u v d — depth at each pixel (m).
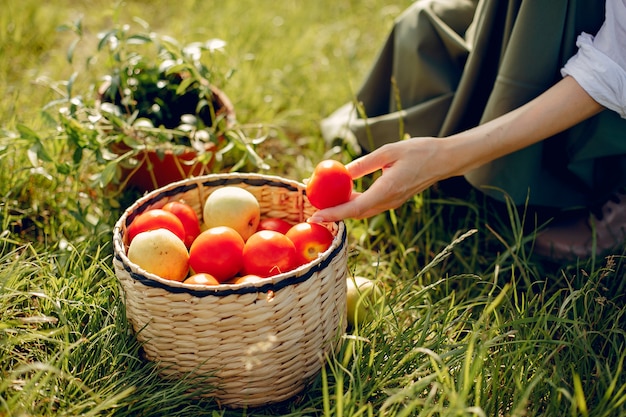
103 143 1.51
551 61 1.40
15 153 1.58
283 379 1.24
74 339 1.28
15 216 1.53
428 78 1.60
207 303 1.16
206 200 1.40
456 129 1.56
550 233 1.55
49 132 1.62
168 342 1.21
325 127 1.82
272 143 1.85
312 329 1.23
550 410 1.20
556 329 1.28
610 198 1.52
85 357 1.25
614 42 1.33
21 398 1.17
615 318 1.34
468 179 1.52
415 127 1.61
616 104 1.33
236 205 1.33
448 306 1.40
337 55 2.12
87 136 1.50
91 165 1.66
